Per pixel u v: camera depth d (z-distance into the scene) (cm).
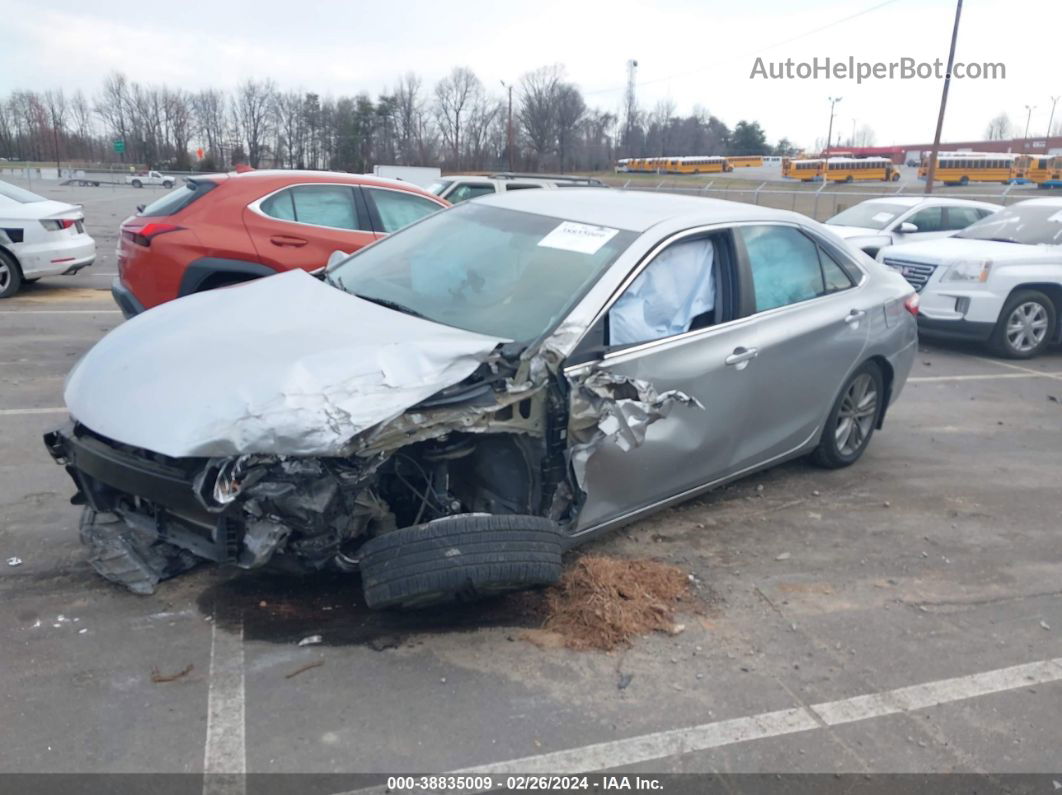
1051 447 717
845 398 596
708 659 386
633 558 473
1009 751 338
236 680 350
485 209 528
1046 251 1066
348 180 851
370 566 358
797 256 553
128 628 379
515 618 407
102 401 375
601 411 400
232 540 356
